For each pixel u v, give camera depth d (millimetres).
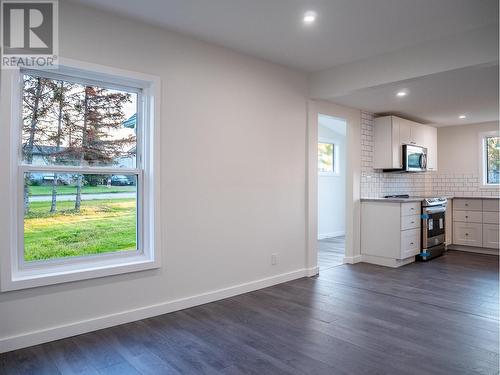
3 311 2287
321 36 3090
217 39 3180
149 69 2879
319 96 4117
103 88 2805
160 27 2934
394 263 4777
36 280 2367
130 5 2561
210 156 3281
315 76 4148
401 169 5555
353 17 2723
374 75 3590
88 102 2732
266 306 3188
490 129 6203
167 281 3014
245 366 2154
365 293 3576
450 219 6051
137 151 2979
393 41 3188
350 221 5039
